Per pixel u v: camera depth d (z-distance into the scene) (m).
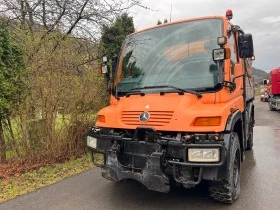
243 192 4.80
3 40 6.00
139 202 4.55
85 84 7.04
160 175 3.84
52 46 6.58
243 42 4.81
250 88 7.04
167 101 4.14
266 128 11.50
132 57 5.12
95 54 7.82
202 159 3.64
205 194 4.72
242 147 4.96
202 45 4.52
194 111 3.86
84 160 7.02
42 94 6.43
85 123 7.45
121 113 4.44
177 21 4.98
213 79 4.20
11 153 6.52
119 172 4.23
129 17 9.55
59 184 5.56
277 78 19.30
